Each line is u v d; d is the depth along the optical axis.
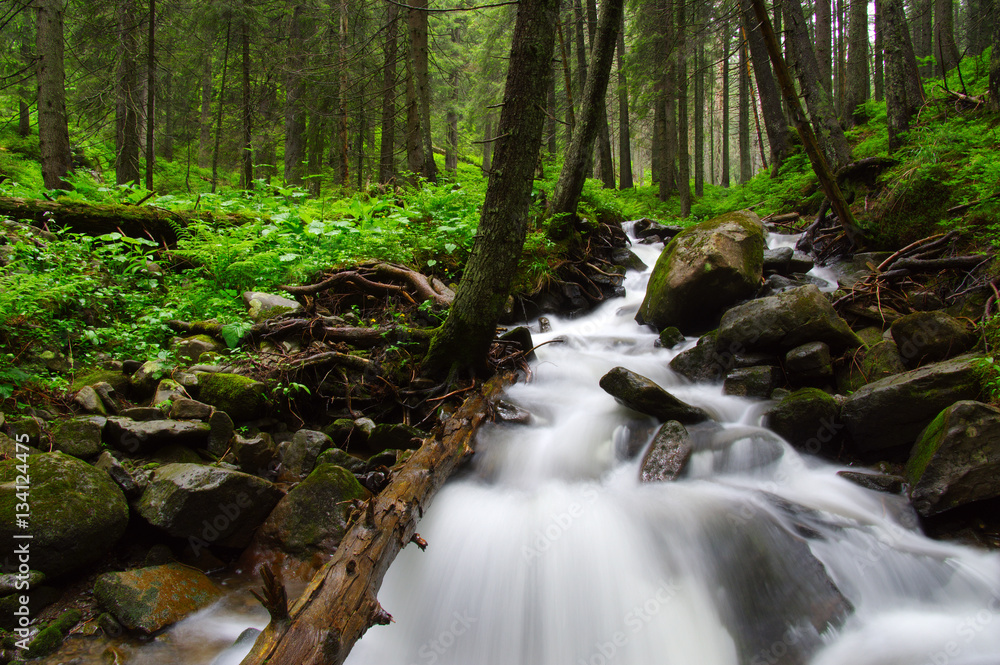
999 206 6.68
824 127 11.03
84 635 2.87
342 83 13.77
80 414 4.05
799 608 3.28
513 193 4.93
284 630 2.24
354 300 6.78
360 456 4.67
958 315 5.58
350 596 2.51
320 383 5.10
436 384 5.33
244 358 5.15
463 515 3.87
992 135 8.20
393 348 5.44
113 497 3.32
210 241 6.68
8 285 4.60
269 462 4.26
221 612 3.20
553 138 17.27
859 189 9.85
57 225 6.52
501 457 4.47
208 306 6.09
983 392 4.27
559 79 19.84
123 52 12.57
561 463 4.51
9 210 6.32
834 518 3.86
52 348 4.57
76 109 14.04
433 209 8.81
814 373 5.32
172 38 15.55
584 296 8.66
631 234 12.37
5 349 4.32
